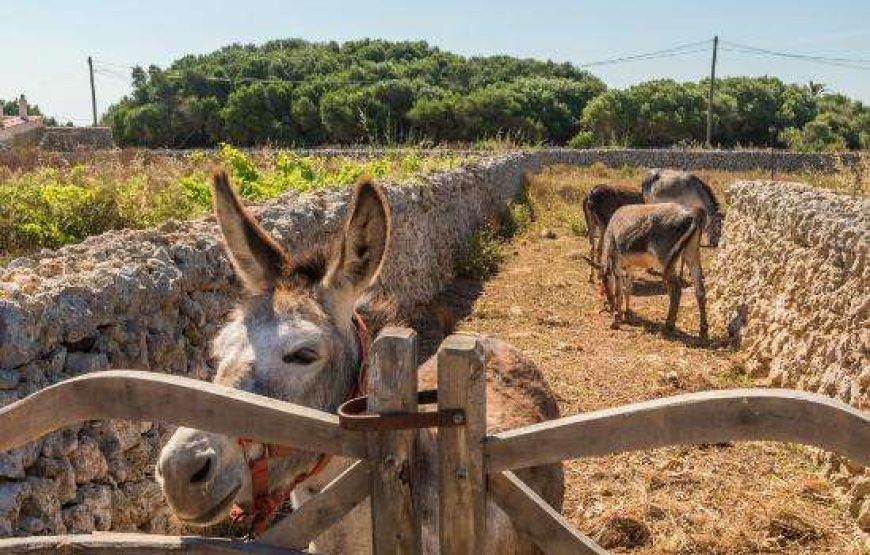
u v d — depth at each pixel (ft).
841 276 20.56
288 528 5.97
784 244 26.99
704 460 20.17
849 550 16.01
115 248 16.20
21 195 26.58
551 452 5.45
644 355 29.78
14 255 22.90
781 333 25.29
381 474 5.74
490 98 209.36
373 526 5.88
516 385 11.29
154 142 217.36
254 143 214.07
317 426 5.72
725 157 128.77
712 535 16.65
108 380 5.89
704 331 32.48
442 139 203.51
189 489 6.38
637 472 19.44
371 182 7.47
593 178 101.76
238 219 7.84
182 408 5.83
